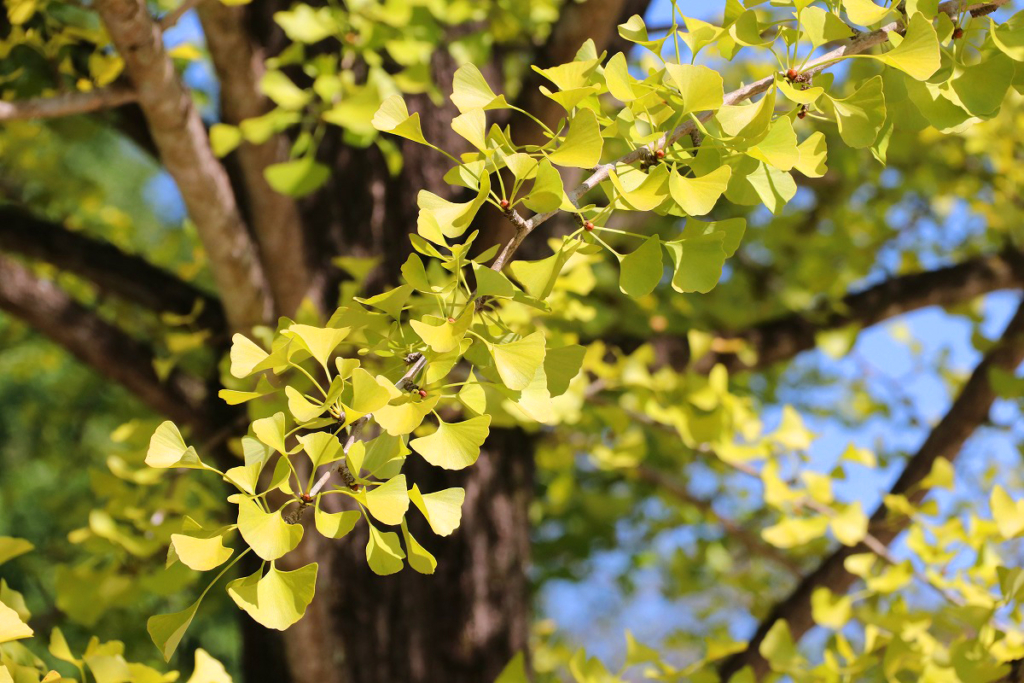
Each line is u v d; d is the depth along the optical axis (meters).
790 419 3.51
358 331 1.92
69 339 3.61
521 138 3.02
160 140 2.49
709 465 5.63
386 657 3.71
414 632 3.76
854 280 5.69
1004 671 2.23
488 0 3.63
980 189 5.48
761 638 3.97
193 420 3.79
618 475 6.57
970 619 2.44
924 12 1.85
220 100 2.98
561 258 1.82
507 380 1.75
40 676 2.04
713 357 4.44
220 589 5.73
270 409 2.55
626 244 5.20
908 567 2.93
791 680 2.83
